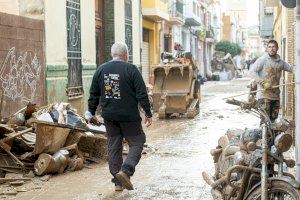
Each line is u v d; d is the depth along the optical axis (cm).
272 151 543
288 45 1530
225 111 2019
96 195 737
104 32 2006
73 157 909
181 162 970
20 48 1191
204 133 1383
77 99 1567
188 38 4738
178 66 1780
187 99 1767
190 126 1544
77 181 820
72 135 921
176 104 1762
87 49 1680
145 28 3006
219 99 2678
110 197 725
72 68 1531
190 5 4516
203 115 1870
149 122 751
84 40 1652
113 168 758
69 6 1513
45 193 750
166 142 1224
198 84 1917
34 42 1265
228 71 5856
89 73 1683
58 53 1411
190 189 762
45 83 1325
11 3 1327
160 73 1844
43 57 1313
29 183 801
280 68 967
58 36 1412
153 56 3177
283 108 1551
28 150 890
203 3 5603
